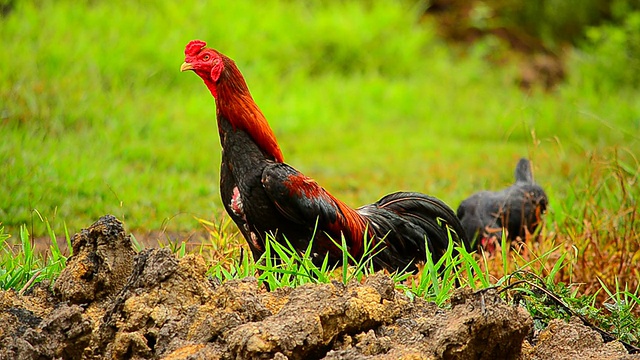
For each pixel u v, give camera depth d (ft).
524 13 126.93
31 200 54.13
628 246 45.55
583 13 124.67
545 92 108.88
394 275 35.32
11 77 77.05
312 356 26.73
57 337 26.76
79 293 29.84
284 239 37.52
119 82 84.48
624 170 56.59
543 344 29.35
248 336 25.48
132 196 58.23
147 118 77.61
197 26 99.19
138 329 27.71
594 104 97.40
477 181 71.61
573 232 47.32
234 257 39.19
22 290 31.04
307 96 96.07
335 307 27.12
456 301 27.78
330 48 107.14
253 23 104.73
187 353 25.96
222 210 51.13
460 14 125.39
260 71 97.60
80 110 74.64
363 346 26.63
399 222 41.91
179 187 62.54
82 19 93.35
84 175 60.34
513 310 26.48
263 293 30.53
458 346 25.77
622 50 108.37
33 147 64.85
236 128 37.09
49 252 44.88
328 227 37.42
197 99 86.58
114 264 30.48
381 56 108.58
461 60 115.75
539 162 72.18
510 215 50.88
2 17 91.25
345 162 77.66
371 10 118.21
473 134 92.02
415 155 81.05
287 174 36.40
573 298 34.01
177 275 28.66
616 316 33.60
